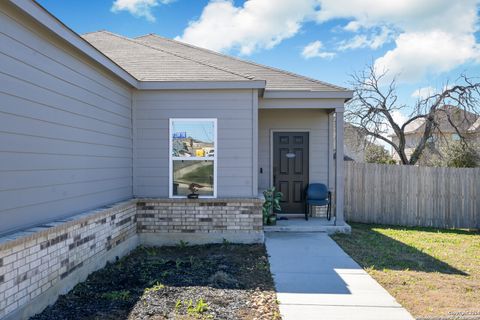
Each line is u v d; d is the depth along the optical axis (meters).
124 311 3.68
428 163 15.27
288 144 9.40
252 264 5.49
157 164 6.97
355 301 4.05
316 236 7.50
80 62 4.85
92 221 4.90
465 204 9.38
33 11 3.57
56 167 4.26
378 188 9.88
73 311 3.67
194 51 10.21
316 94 7.74
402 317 3.63
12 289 3.22
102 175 5.59
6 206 3.39
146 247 6.68
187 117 6.93
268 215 8.09
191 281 4.65
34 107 3.83
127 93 6.67
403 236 7.88
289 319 3.58
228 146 6.95
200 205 6.87
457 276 5.02
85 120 5.01
